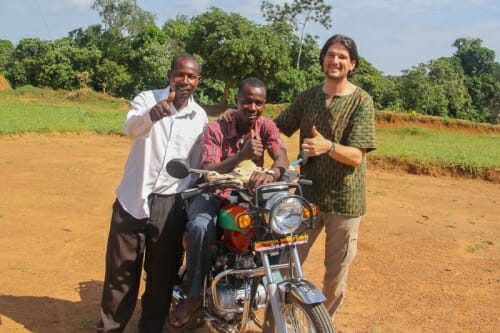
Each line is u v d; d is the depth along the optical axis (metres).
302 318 3.39
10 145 15.73
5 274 5.59
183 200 4.04
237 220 3.37
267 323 3.63
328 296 4.34
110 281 4.07
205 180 3.84
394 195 11.29
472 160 15.05
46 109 29.56
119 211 4.02
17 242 6.67
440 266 6.59
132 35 55.03
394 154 15.52
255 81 3.86
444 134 34.47
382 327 4.79
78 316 4.72
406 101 55.22
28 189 9.69
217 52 42.72
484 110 63.91
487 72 76.06
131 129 3.70
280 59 43.66
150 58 50.78
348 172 4.05
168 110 3.55
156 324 4.23
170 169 3.49
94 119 24.73
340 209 4.09
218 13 44.16
